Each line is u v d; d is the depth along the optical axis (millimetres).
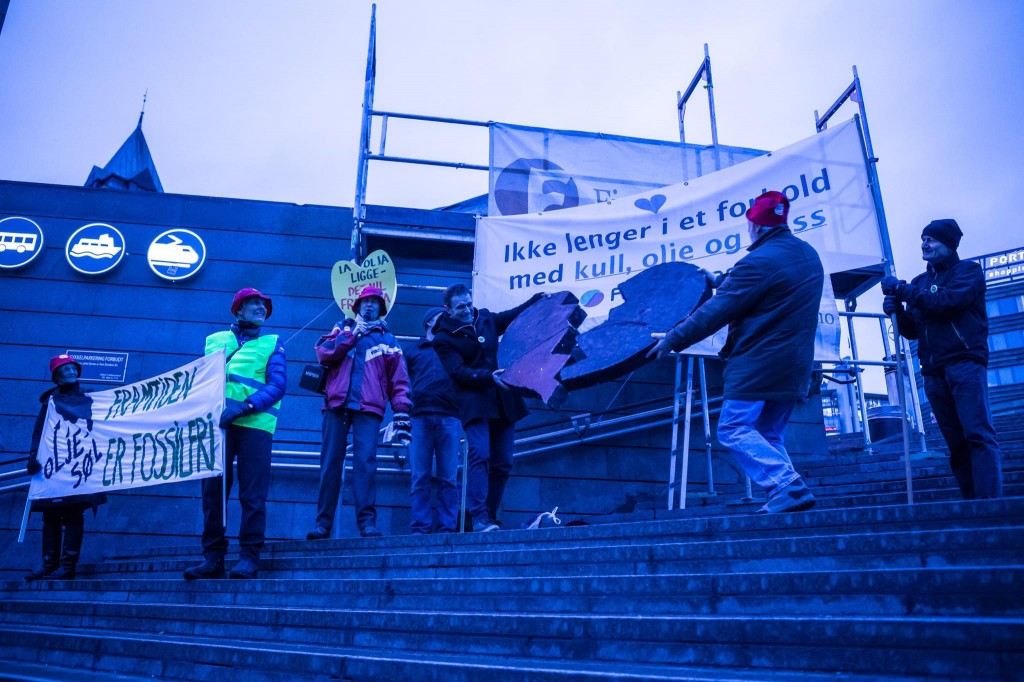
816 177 7270
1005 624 1879
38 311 8344
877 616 2328
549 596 3061
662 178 8352
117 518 7668
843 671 2074
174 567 5219
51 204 8719
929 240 4348
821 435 8219
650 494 8062
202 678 2982
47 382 8141
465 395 5402
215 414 4781
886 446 8453
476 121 8586
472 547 4258
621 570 3287
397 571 4082
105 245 8602
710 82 9328
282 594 4027
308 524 7832
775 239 3984
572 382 5969
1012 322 40031
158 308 8492
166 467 5016
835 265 6977
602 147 8398
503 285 7531
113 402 5602
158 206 8836
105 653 3375
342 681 2633
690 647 2359
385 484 7883
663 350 3992
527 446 8109
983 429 3979
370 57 8984
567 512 7941
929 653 1958
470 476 5258
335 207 9000
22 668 3350
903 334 4617
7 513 7680
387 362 5672
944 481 5027
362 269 7547
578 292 7367
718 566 3006
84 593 5367
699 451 8156
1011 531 2461
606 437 8125
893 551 2658
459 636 2859
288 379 8312
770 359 3770
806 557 2824
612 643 2504
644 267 7297
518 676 2277
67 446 5781
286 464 7887
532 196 8117
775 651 2205
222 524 4719
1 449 7879
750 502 5578
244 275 8672
